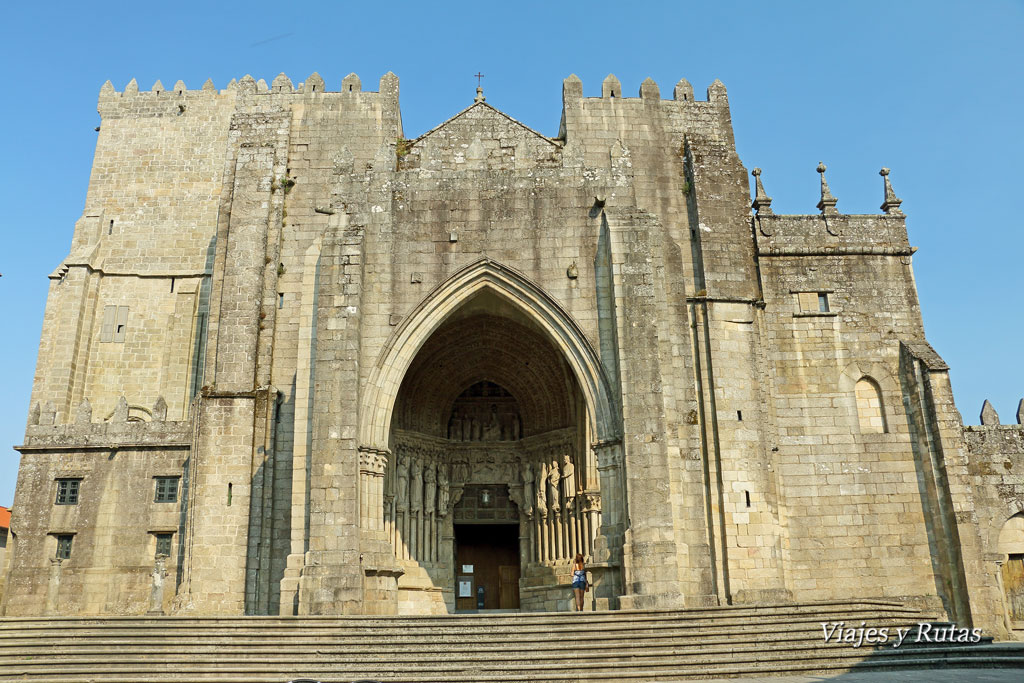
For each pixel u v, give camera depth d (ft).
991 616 105.60
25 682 65.26
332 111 125.39
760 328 117.80
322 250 97.96
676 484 95.76
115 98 154.71
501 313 108.68
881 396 118.21
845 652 70.44
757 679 64.39
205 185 150.00
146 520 118.01
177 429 121.39
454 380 122.93
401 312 99.09
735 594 103.60
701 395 111.86
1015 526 114.01
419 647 72.18
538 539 117.60
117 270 145.48
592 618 78.13
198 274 145.18
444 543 118.52
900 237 124.36
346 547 88.33
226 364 109.81
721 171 122.21
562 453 117.70
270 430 108.37
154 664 69.21
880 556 111.86
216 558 101.91
